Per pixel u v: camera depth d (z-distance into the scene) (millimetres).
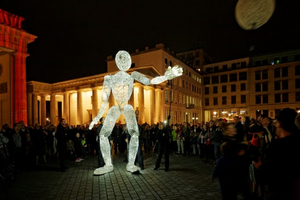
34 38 19234
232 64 52125
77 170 8594
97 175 7531
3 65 18688
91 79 33844
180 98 42625
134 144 7918
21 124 9484
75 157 11266
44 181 6918
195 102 51156
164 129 8297
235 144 3113
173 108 39219
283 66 44656
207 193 5414
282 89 44656
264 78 46906
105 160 8008
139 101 29797
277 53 46281
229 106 51188
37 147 9914
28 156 9562
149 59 36969
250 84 48625
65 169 8812
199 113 53156
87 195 5480
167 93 37438
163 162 10078
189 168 8578
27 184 6590
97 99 33062
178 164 9516
